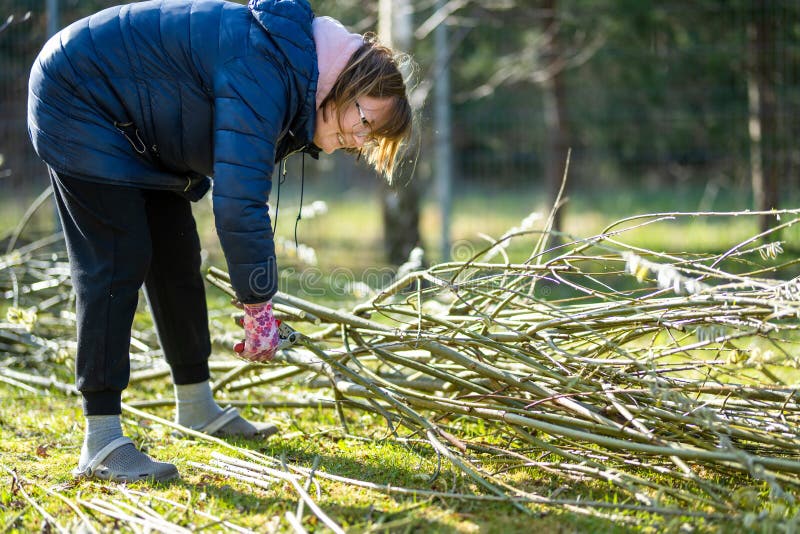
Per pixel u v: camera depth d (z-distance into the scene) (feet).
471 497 6.80
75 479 7.57
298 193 31.30
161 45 6.98
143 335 12.77
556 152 25.84
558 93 25.96
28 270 13.91
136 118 7.14
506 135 25.77
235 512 6.74
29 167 22.13
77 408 10.39
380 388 8.70
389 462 8.05
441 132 21.80
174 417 10.05
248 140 6.68
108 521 6.58
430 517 6.59
